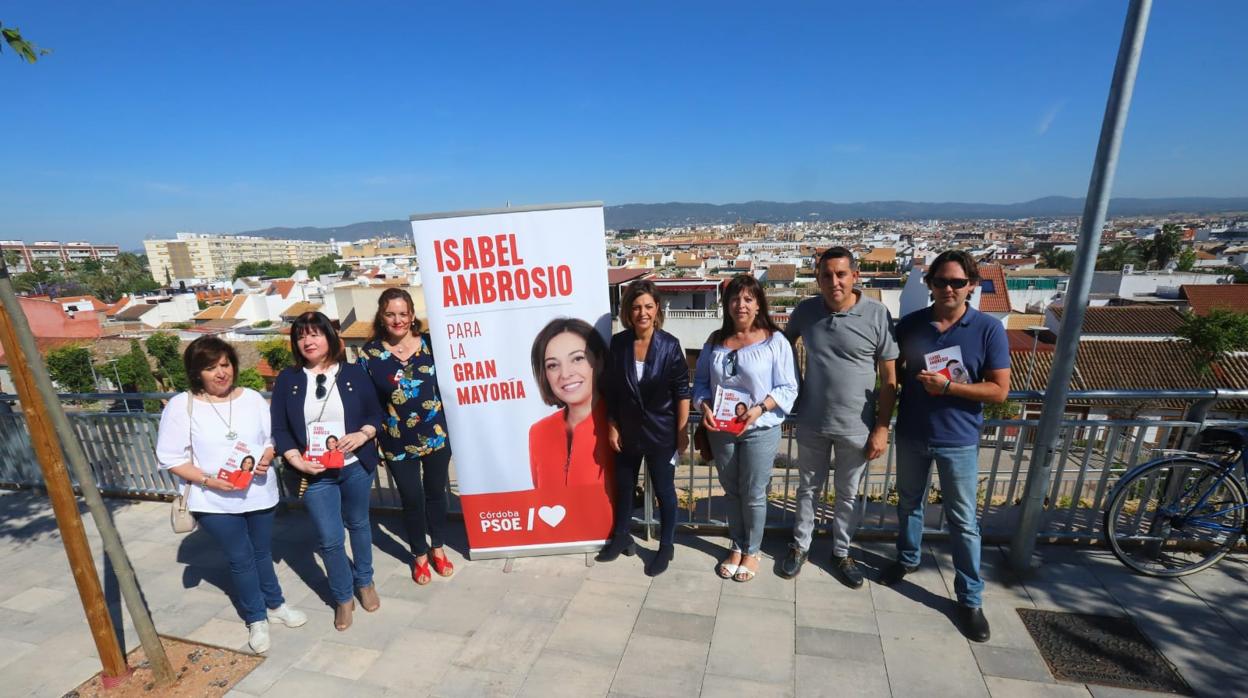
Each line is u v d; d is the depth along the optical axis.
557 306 3.24
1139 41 2.37
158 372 36.56
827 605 3.03
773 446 3.03
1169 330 21.62
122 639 2.99
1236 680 2.46
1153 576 3.15
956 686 2.48
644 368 3.04
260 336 43.44
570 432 3.38
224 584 3.45
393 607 3.14
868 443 2.99
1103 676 2.50
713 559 3.49
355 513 3.00
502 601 3.16
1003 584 3.12
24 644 2.96
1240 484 3.06
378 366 3.07
